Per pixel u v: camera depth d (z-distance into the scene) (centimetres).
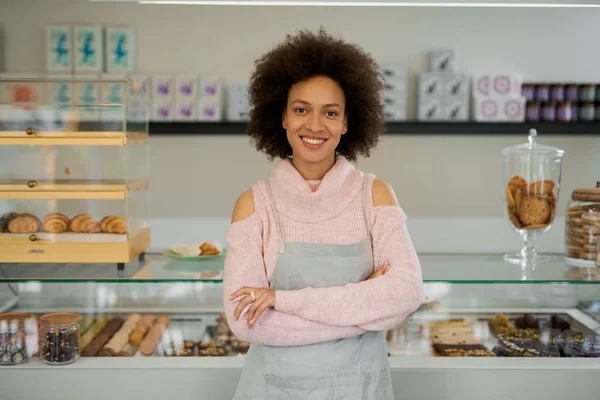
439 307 195
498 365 186
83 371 184
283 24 378
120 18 375
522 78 379
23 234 190
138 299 183
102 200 188
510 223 207
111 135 187
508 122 362
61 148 188
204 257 203
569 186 389
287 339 141
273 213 150
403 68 362
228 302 143
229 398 184
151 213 388
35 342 188
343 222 150
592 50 381
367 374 145
